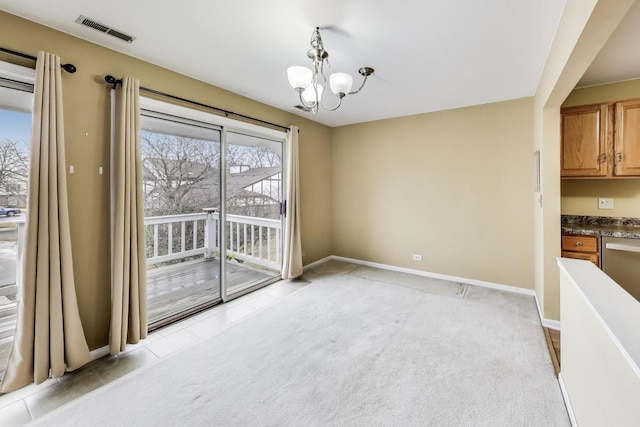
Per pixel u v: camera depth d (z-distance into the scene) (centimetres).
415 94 338
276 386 191
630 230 268
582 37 147
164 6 177
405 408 171
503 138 361
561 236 278
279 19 192
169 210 297
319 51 211
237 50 234
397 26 200
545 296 272
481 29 203
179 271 368
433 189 414
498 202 367
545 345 238
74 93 209
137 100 234
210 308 314
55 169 189
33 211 182
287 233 398
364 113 421
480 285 383
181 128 299
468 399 178
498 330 264
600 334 120
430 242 420
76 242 212
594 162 278
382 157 458
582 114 282
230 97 326
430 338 251
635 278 250
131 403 176
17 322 182
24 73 186
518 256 357
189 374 204
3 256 199
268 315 297
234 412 169
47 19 189
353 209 494
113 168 229
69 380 197
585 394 139
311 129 462
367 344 242
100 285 226
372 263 478
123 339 226
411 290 367
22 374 179
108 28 201
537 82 299
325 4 176
